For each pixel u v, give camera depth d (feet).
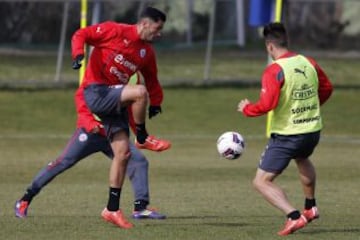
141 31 106.63
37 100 297.53
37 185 117.29
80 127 115.24
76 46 103.86
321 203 136.26
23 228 106.32
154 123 275.39
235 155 110.01
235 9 353.72
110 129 105.40
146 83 114.01
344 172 182.29
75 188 156.25
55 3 330.75
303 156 104.42
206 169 187.21
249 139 248.11
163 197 144.66
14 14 331.57
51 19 332.80
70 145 116.06
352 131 270.26
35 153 215.31
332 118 284.82
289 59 101.50
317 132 102.06
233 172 182.29
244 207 132.77
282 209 100.83
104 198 142.82
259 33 367.86
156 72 112.78
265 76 100.07
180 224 111.45
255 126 274.57
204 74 340.59
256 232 103.86
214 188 156.97
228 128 271.90
